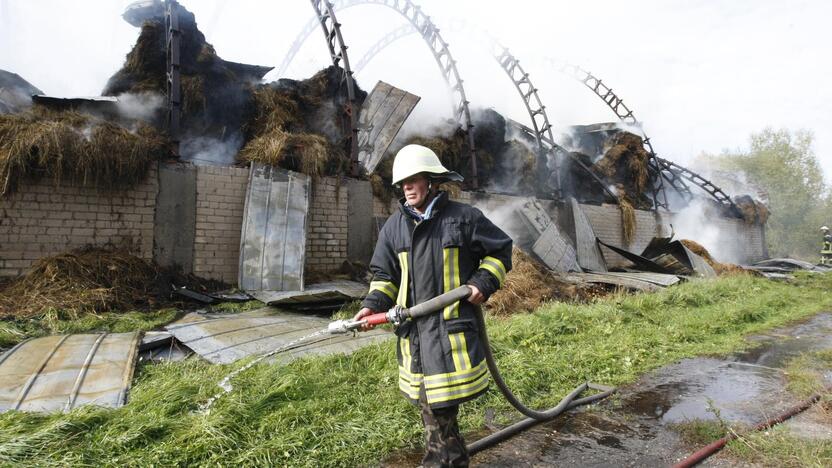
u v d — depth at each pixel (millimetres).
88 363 3898
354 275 9211
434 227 2098
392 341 4629
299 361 4066
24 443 2369
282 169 8391
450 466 1972
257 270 7656
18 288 5973
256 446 2643
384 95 11172
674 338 5809
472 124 12688
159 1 10148
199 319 5734
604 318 6438
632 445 2875
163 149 7738
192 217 7734
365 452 2705
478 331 2180
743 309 7637
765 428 3039
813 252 36094
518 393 3676
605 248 15781
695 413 3424
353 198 9609
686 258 12945
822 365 4723
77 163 6695
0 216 6418
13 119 6621
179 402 3092
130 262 6809
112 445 2527
